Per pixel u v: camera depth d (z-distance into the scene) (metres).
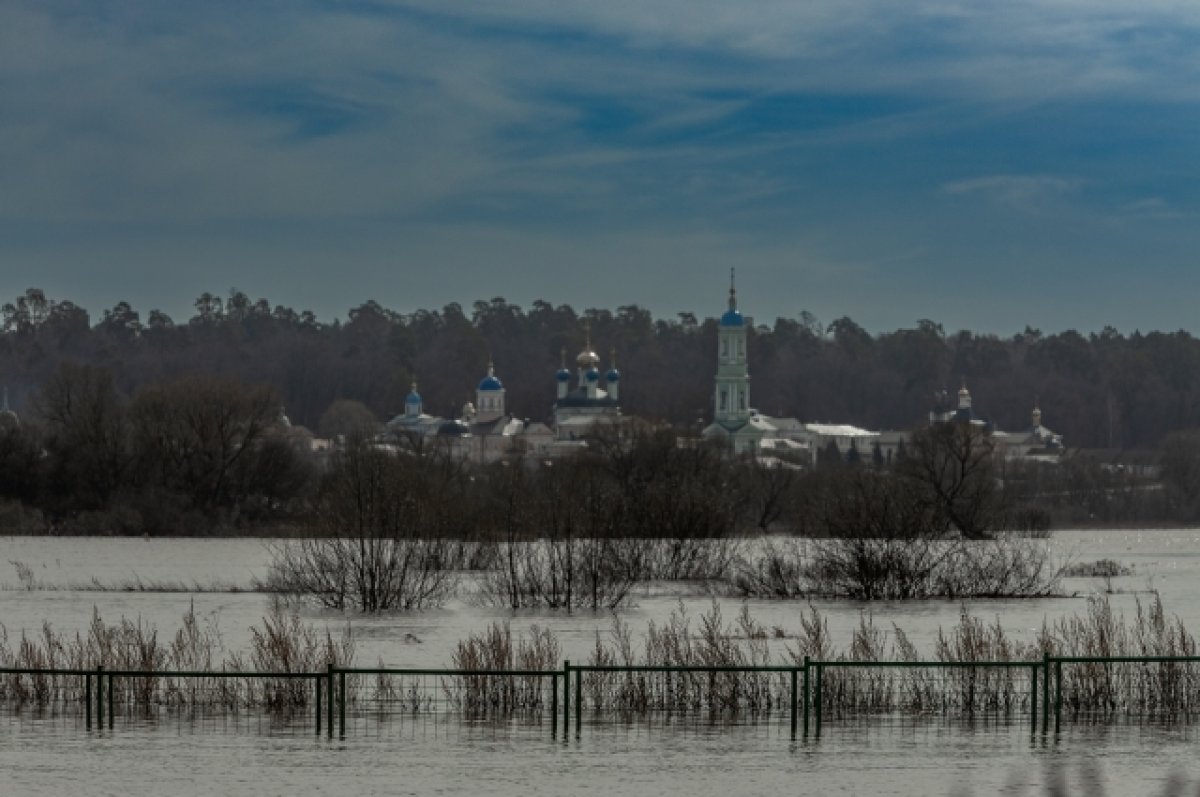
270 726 109.44
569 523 192.12
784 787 92.81
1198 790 92.19
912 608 192.25
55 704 117.12
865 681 125.81
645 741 104.75
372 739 105.12
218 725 109.50
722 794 91.12
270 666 119.12
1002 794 91.19
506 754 100.69
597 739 105.62
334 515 197.88
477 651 140.75
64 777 94.69
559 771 96.38
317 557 194.50
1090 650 119.75
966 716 113.06
